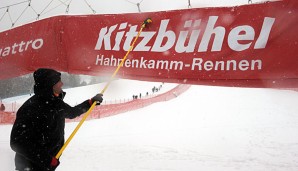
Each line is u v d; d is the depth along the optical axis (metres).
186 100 22.84
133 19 4.89
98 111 18.52
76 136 11.67
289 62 3.81
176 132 11.26
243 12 4.15
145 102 23.09
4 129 14.50
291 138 8.92
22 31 5.68
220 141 9.13
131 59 4.78
